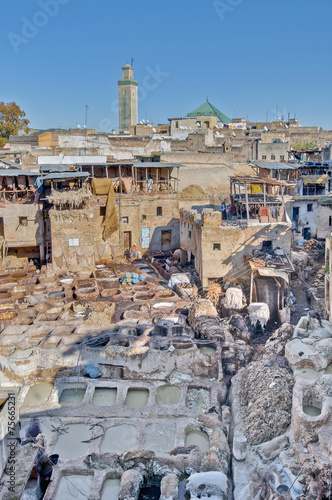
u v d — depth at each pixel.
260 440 19.00
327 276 28.86
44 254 40.41
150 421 21.17
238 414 21.00
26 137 70.56
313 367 21.02
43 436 19.19
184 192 51.03
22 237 39.44
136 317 28.80
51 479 16.86
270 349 25.83
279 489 16.20
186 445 19.55
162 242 45.88
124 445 19.80
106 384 23.77
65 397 23.38
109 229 42.69
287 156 64.25
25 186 41.62
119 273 38.16
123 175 45.81
